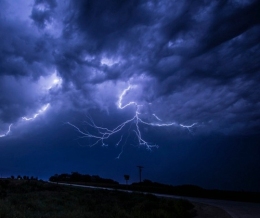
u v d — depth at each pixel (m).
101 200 22.53
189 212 19.36
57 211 15.68
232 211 19.86
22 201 18.11
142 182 65.69
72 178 77.31
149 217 15.16
